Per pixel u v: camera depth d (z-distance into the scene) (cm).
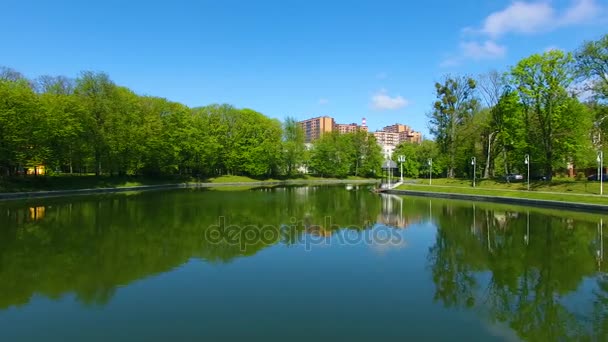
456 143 5178
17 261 1188
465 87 5134
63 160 4112
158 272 1077
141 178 5550
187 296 884
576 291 930
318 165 9338
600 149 4009
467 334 698
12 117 3322
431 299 873
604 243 1474
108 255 1269
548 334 702
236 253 1309
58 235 1614
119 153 4688
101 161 4625
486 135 5009
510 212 2462
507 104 4231
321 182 8519
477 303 851
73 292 914
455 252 1335
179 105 6488
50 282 988
